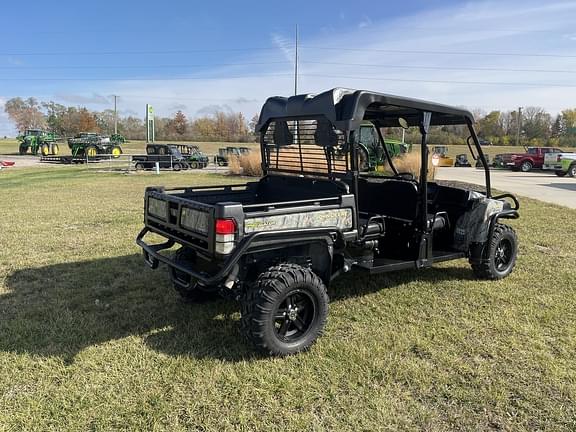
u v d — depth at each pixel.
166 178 17.05
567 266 5.15
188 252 3.63
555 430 2.33
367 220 3.80
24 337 3.25
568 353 3.11
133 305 3.87
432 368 2.89
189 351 3.05
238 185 4.30
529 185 15.55
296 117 3.71
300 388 2.66
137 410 2.44
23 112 80.50
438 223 4.13
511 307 3.91
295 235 3.02
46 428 2.29
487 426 2.36
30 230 6.85
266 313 2.90
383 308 3.87
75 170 20.55
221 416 2.40
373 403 2.52
